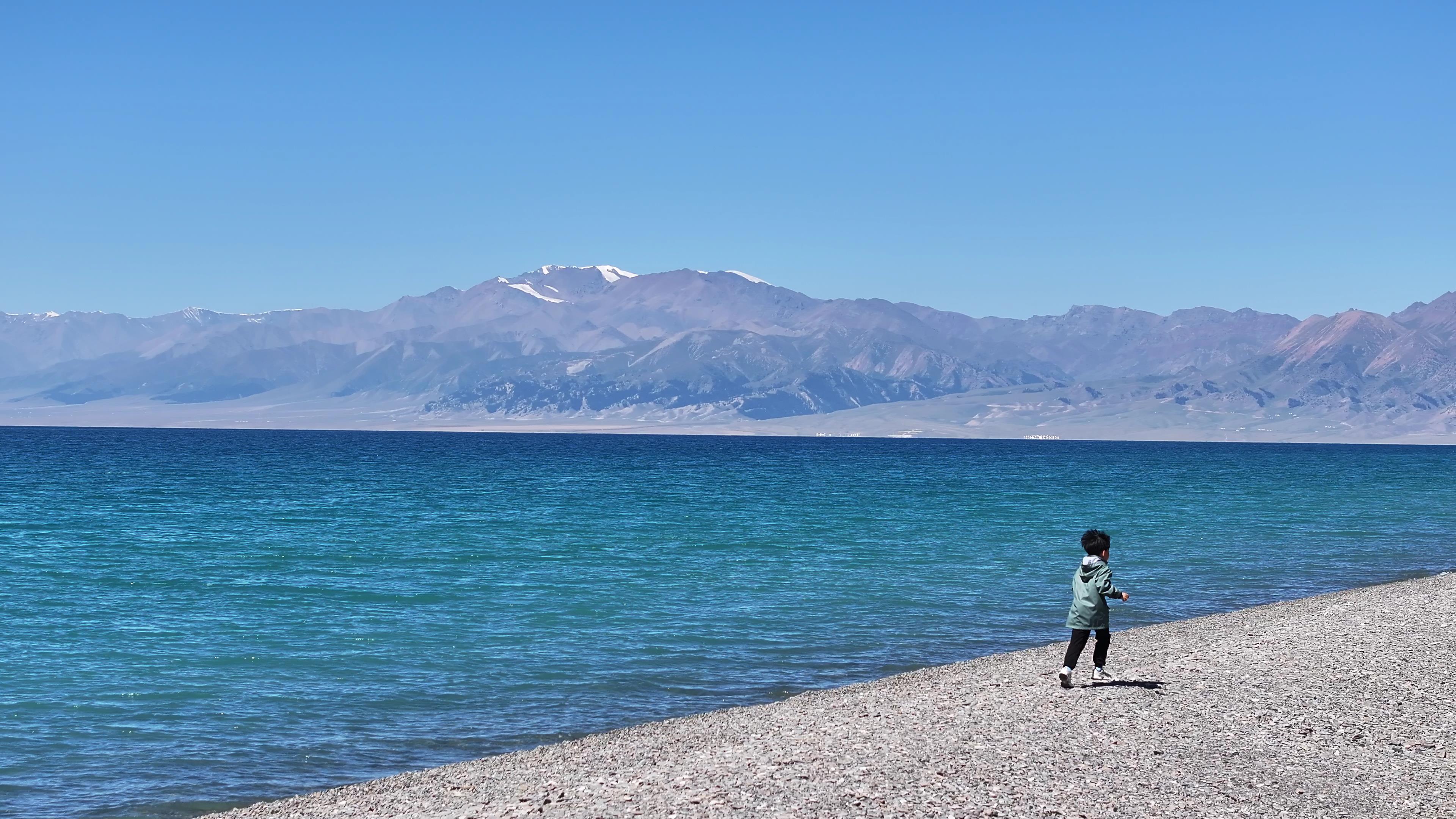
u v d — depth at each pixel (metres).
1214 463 196.50
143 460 151.88
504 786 14.79
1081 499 88.31
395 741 19.02
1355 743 15.21
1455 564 46.78
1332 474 149.25
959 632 29.25
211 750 18.47
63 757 18.14
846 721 17.11
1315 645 22.72
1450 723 16.31
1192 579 41.25
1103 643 19.06
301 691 22.62
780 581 39.72
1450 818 12.41
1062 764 14.11
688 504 80.06
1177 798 12.83
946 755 14.57
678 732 17.75
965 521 66.44
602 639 28.38
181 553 48.22
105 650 27.08
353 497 84.88
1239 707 17.20
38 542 52.34
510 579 40.09
